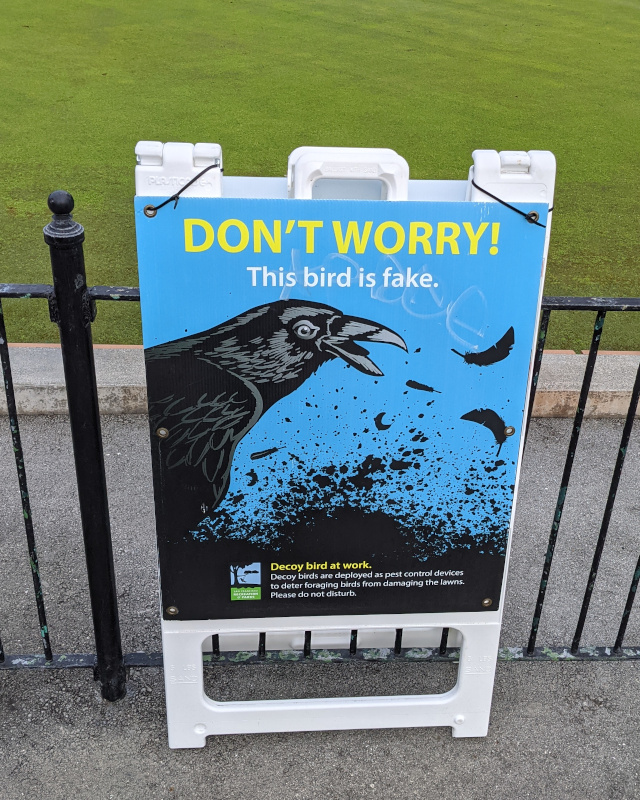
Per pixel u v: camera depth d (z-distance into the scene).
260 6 14.30
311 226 1.85
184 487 2.09
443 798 2.32
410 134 8.87
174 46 11.79
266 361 1.97
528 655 2.71
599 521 3.59
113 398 4.18
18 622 2.91
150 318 1.91
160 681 2.65
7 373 2.17
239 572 2.20
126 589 3.10
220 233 1.85
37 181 7.12
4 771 2.35
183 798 2.30
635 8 15.63
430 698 2.42
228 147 8.23
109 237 6.16
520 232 1.89
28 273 5.64
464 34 13.26
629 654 2.74
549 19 14.47
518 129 9.20
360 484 2.11
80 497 2.21
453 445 2.09
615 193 7.50
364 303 1.93
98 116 8.91
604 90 10.83
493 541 2.20
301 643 2.45
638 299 2.16
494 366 2.01
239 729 2.40
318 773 2.38
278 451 2.06
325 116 9.31
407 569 2.23
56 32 12.16
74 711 2.54
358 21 13.69
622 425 4.30
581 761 2.44
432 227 1.87
